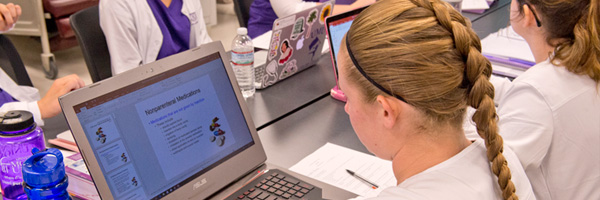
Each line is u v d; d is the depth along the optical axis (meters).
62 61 4.02
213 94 1.12
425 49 0.67
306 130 1.49
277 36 1.69
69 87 1.51
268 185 1.12
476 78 0.69
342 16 1.68
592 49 1.06
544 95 1.10
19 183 1.01
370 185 1.19
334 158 1.32
